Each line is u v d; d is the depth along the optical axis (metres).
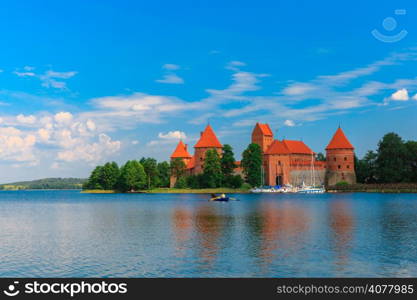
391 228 46.00
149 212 72.94
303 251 33.06
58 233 46.41
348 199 111.12
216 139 182.00
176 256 31.92
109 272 28.19
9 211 86.25
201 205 90.88
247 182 165.12
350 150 166.88
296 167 178.88
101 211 79.06
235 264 29.33
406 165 156.38
